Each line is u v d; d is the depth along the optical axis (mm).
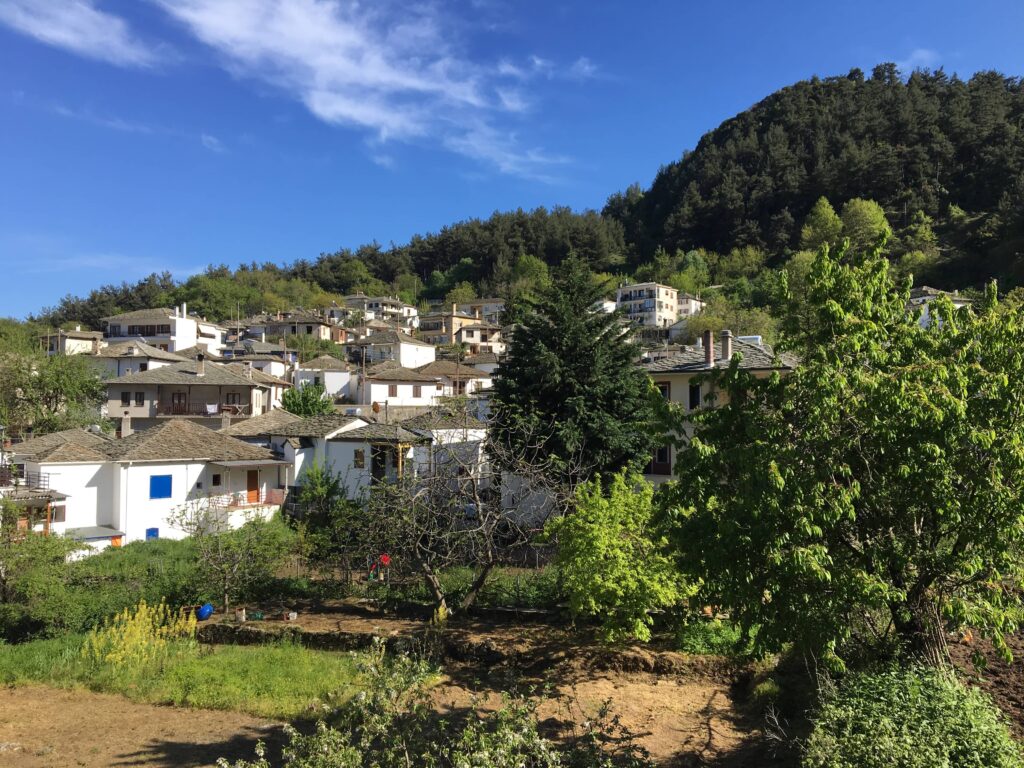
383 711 7547
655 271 128750
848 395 7625
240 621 17812
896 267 85875
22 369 41219
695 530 8523
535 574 18953
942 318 8562
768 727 10000
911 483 7797
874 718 6414
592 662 13727
